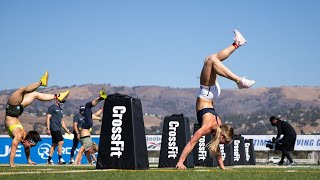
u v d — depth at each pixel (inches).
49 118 968.3
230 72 515.5
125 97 526.6
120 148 526.6
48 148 1314.0
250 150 1328.7
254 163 1333.7
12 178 372.5
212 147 530.3
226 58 527.2
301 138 2171.5
